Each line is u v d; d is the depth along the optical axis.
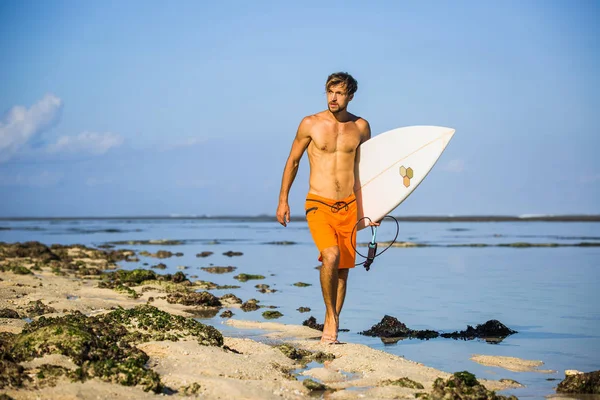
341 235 7.65
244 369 5.96
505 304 11.46
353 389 5.67
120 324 6.82
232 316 10.15
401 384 5.70
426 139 8.08
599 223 72.19
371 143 7.91
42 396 4.74
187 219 126.75
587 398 5.62
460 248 27.86
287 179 7.82
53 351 5.59
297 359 6.89
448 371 6.66
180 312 10.40
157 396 5.01
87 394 4.86
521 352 7.62
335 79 7.45
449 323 9.63
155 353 6.20
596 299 12.05
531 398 5.62
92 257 22.33
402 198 8.05
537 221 85.31
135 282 14.19
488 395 5.34
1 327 7.48
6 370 5.11
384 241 33.28
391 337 8.61
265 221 99.94
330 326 7.55
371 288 13.84
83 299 10.76
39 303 9.83
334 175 7.55
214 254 24.89
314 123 7.55
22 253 21.67
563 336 8.60
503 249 27.11
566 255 23.55
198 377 5.44
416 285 14.38
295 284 14.74
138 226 70.00
